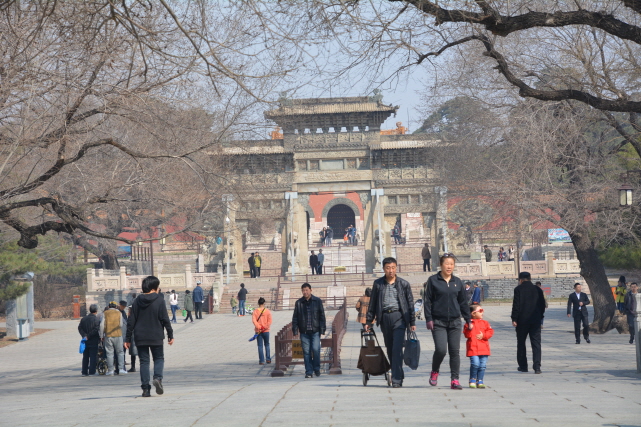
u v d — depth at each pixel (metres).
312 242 99.06
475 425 7.57
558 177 30.94
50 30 16.92
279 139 70.31
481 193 33.59
